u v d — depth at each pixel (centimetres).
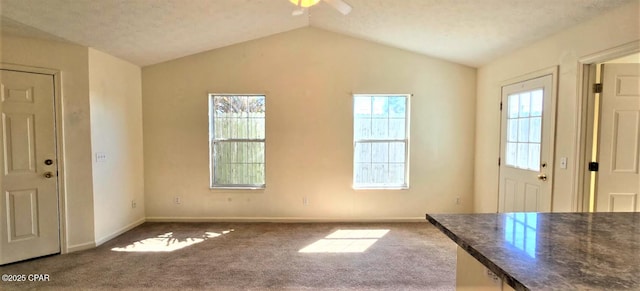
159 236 371
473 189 442
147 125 428
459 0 265
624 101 255
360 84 429
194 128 430
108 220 359
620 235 129
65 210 315
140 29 312
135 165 414
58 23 272
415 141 437
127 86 395
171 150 431
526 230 136
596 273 93
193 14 305
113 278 262
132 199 407
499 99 376
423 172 440
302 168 435
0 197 284
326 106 430
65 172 315
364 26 376
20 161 292
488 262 103
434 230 396
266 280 259
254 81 427
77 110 320
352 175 436
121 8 265
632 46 211
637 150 257
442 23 320
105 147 353
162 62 422
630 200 259
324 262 296
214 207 437
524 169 327
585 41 249
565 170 271
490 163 397
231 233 383
